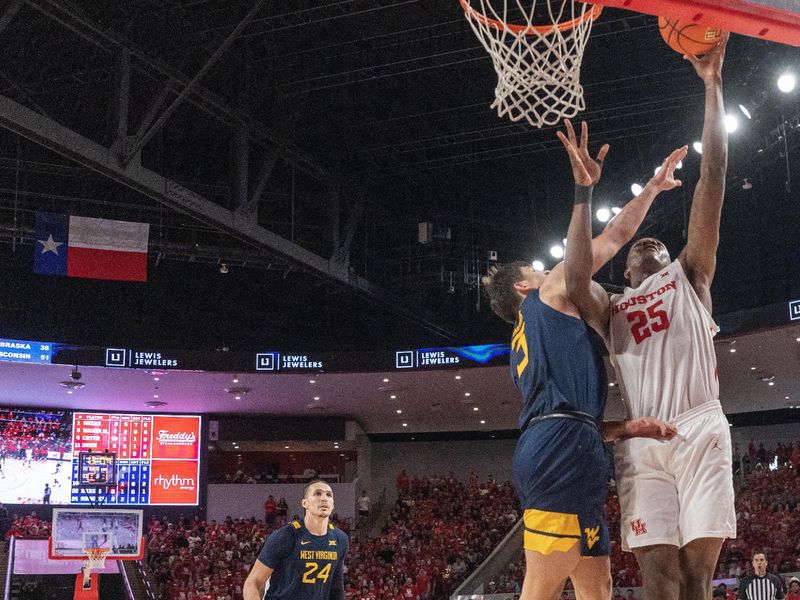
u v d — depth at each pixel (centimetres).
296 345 3584
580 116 2417
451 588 2711
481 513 3506
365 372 2839
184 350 2812
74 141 1878
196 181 2769
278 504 3397
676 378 379
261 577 716
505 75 578
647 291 392
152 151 2642
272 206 2953
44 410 3306
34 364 2686
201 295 3406
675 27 416
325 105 2470
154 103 2003
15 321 3167
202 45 2034
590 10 581
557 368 358
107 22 1950
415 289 3034
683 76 2228
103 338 3331
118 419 3366
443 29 2095
